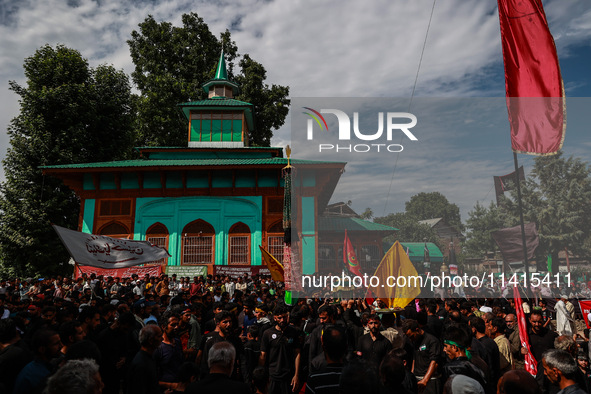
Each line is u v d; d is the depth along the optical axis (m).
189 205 28.19
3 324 5.06
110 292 17.58
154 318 8.45
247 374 7.00
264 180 28.53
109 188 28.52
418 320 6.45
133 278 20.19
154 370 4.99
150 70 40.12
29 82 34.00
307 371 7.24
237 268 24.62
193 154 32.09
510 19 7.57
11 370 4.68
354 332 7.68
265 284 20.14
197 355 7.16
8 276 29.88
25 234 30.14
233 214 28.12
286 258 13.16
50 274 30.98
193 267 24.86
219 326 6.71
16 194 31.16
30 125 31.88
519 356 7.79
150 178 28.66
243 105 32.78
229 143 32.78
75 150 33.31
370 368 3.06
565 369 3.88
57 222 31.34
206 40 42.41
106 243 11.00
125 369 6.32
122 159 37.59
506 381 3.20
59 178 30.84
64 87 33.38
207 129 33.06
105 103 36.28
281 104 42.72
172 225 27.91
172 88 38.31
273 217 27.97
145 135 39.47
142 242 11.62
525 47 7.39
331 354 3.89
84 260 10.43
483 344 5.99
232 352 4.16
